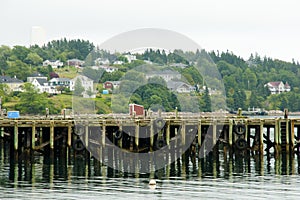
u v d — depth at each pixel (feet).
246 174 295.69
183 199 244.22
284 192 254.88
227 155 364.38
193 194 251.80
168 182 276.21
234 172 301.63
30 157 350.84
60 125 348.79
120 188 262.88
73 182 275.39
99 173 298.97
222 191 256.93
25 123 346.33
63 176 289.94
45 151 362.94
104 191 257.14
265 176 289.94
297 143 367.45
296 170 306.96
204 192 255.09
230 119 361.10
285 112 363.35
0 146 409.90
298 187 263.90
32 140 346.33
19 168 312.50
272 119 362.12
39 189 260.62
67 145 353.92
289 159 345.31
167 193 253.65
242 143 363.97
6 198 244.63
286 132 361.71
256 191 256.73
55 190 258.57
